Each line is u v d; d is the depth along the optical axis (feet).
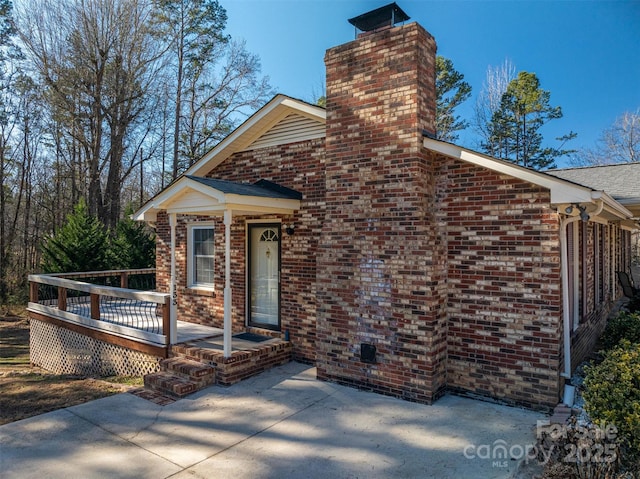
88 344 31.07
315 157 25.38
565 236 18.63
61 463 14.06
